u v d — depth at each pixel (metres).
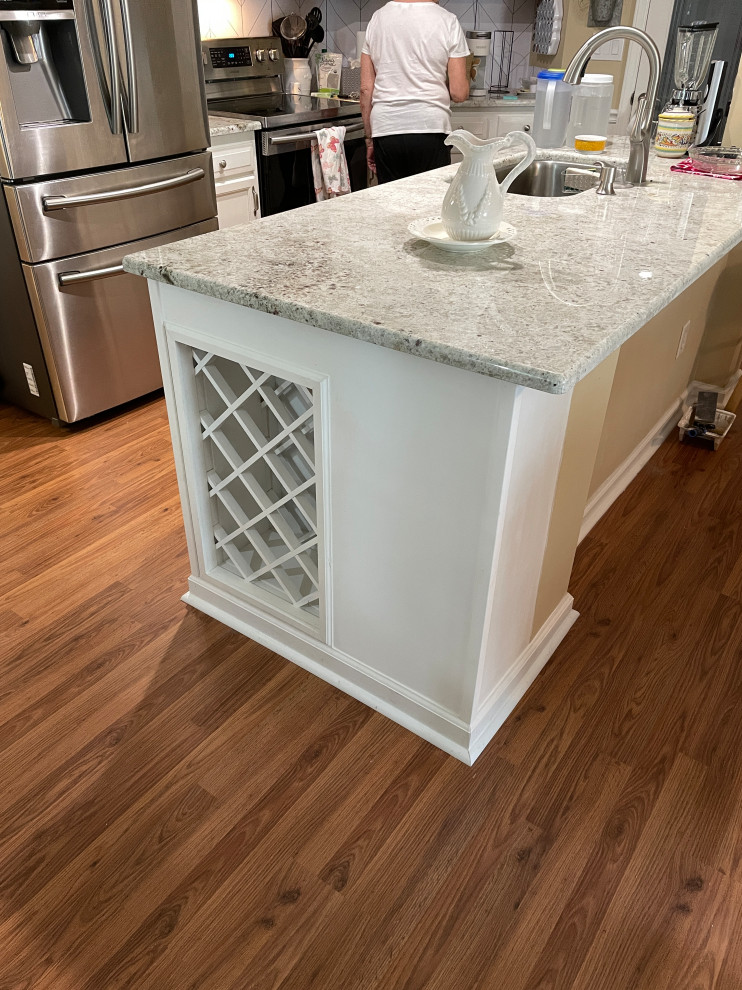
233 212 3.18
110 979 1.15
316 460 1.39
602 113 2.47
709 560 2.07
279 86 3.89
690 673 1.71
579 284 1.30
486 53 4.09
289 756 1.51
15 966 1.16
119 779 1.46
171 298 1.44
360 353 1.21
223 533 1.78
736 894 1.27
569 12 3.71
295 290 1.25
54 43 2.22
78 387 2.61
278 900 1.26
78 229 2.41
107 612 1.86
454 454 1.19
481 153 1.34
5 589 1.93
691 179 2.14
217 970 1.16
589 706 1.62
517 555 1.37
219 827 1.37
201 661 1.72
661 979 1.16
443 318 1.14
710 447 2.59
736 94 2.52
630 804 1.42
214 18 3.62
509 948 1.20
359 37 4.11
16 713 1.59
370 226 1.64
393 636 1.50
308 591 1.75
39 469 2.45
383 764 1.50
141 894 1.26
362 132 3.65
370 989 1.14
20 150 2.18
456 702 1.47
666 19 3.42
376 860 1.32
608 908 1.25
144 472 2.44
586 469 1.61
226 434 1.68
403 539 1.35
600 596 1.94
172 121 2.58
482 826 1.38
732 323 2.68
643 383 2.18
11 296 2.48
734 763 1.50
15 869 1.30
